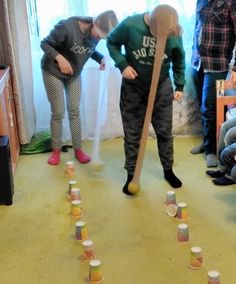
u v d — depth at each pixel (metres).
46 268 2.03
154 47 2.45
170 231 2.32
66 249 2.18
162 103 2.67
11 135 3.07
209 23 3.04
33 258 2.11
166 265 2.03
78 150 3.35
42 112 3.69
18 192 2.84
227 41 3.04
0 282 1.94
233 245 2.17
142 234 2.30
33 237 2.30
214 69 3.10
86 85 3.62
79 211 2.51
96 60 3.23
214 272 1.83
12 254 2.14
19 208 2.62
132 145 2.75
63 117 3.28
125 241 2.24
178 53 2.58
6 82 2.99
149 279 1.93
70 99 3.22
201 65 3.22
